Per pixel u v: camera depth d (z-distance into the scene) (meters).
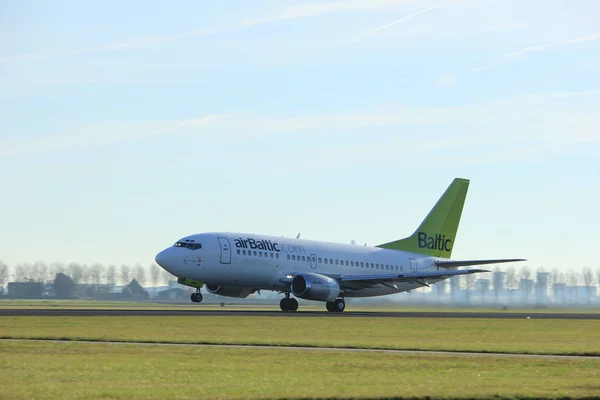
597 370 105.94
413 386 89.62
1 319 198.88
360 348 131.88
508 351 129.38
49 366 101.88
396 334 166.25
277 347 132.25
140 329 167.62
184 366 104.06
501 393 85.19
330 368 104.44
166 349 125.88
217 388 86.12
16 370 97.81
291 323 198.12
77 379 91.25
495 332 177.25
